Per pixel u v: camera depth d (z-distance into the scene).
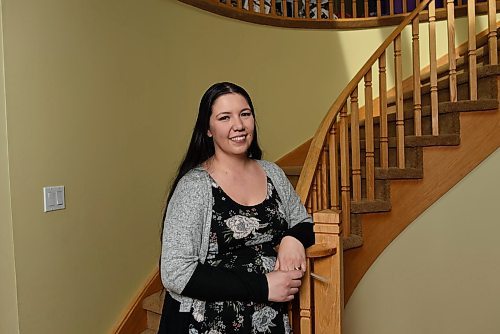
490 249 2.64
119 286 2.47
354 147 2.56
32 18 1.96
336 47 3.84
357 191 2.58
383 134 2.68
